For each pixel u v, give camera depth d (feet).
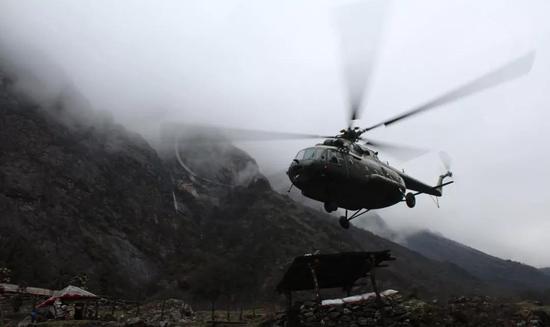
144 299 231.30
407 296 57.11
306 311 54.85
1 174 248.73
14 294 124.88
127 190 328.08
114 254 260.62
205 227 370.94
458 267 380.58
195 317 108.68
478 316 50.62
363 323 50.60
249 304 220.02
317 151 53.06
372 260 53.16
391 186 57.16
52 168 281.13
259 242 325.83
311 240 327.88
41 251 218.79
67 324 79.25
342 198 54.19
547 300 69.26
